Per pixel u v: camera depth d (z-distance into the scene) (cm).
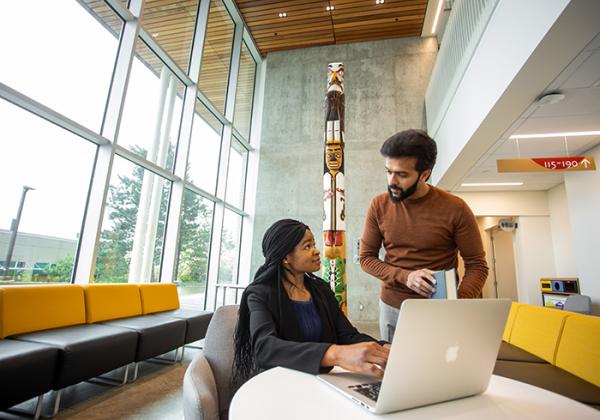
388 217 142
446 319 62
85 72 315
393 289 136
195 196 518
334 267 337
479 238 130
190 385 78
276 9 656
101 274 336
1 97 248
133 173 382
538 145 404
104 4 339
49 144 282
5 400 156
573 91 288
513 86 281
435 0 621
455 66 447
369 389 68
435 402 66
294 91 749
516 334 250
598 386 155
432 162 121
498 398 71
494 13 311
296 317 99
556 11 210
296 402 62
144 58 406
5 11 245
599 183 415
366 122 697
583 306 412
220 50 617
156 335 270
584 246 439
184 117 480
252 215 701
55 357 184
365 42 741
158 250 430
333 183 358
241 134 690
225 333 111
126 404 214
